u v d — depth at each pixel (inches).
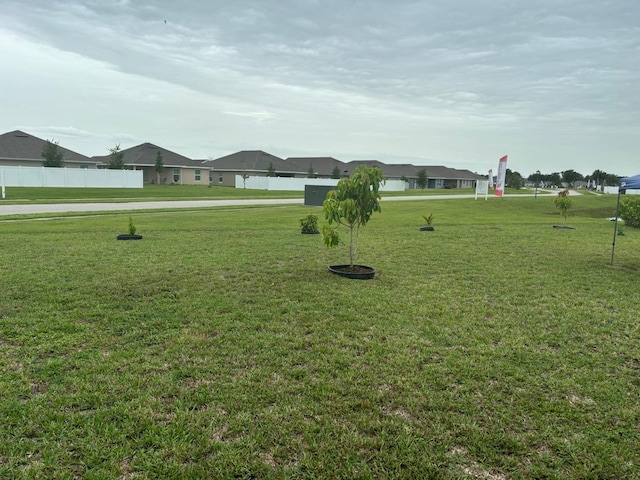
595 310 206.1
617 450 100.2
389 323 181.3
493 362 144.4
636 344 163.6
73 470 89.8
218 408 113.7
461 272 288.0
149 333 164.9
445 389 126.4
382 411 114.3
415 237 465.1
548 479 91.0
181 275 262.1
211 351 148.9
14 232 444.1
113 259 308.5
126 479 87.4
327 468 92.2
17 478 86.7
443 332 171.6
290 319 184.1
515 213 999.6
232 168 2297.0
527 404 118.5
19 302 198.5
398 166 3213.6
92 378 127.6
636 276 283.0
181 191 1533.0
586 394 124.9
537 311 203.2
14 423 104.5
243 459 94.2
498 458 96.7
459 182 3334.2
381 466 93.6
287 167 2514.8
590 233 530.9
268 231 493.7
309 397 120.1
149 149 2032.5
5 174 1288.1
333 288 238.4
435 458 96.3
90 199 1051.9
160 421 107.2
